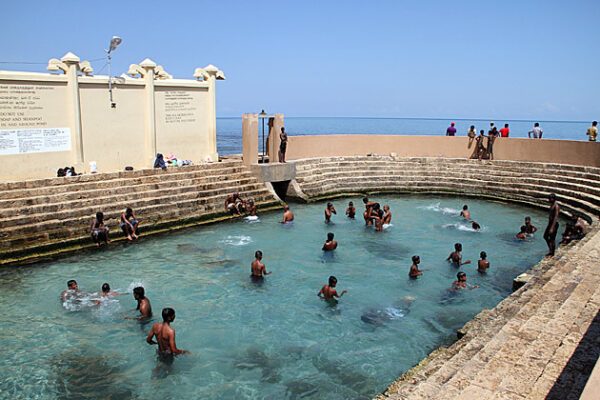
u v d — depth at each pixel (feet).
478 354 23.34
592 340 24.00
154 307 38.91
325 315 38.06
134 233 55.16
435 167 89.04
